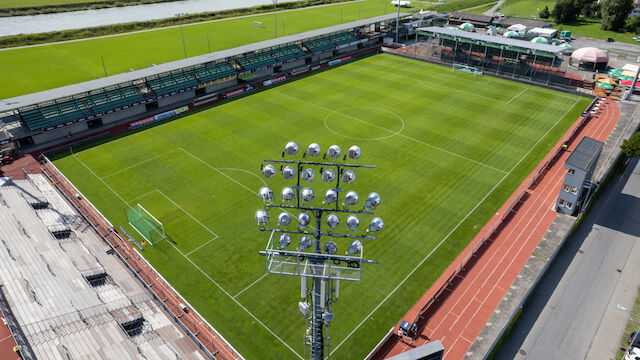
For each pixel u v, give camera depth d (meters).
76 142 54.00
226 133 56.59
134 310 29.91
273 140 54.56
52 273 31.75
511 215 41.06
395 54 89.62
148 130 57.78
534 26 110.38
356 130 56.97
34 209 39.72
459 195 43.78
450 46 85.31
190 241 37.72
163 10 145.50
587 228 39.91
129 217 40.56
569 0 113.69
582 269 35.31
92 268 33.28
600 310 31.56
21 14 135.25
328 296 18.20
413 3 144.25
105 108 59.66
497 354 28.41
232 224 39.72
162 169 48.38
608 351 28.50
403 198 43.22
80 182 46.09
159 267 35.00
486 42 76.75
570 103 65.38
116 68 82.19
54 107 57.47
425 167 48.44
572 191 39.75
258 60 78.38
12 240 34.78
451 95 68.69
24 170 47.88
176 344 28.14
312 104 65.50
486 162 49.53
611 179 47.12
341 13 135.50
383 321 30.53
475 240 37.97
